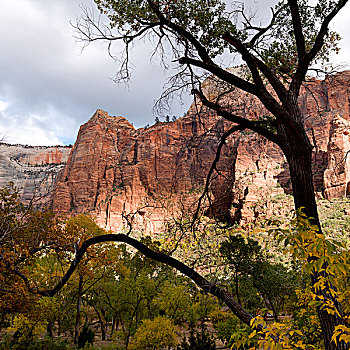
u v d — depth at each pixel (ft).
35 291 16.76
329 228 236.43
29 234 27.78
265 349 8.42
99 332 112.98
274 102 13.97
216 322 70.90
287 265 140.36
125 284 89.15
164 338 58.39
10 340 72.43
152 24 17.48
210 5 18.52
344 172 323.98
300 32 15.75
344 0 15.37
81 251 14.56
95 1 18.37
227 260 84.99
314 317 16.46
